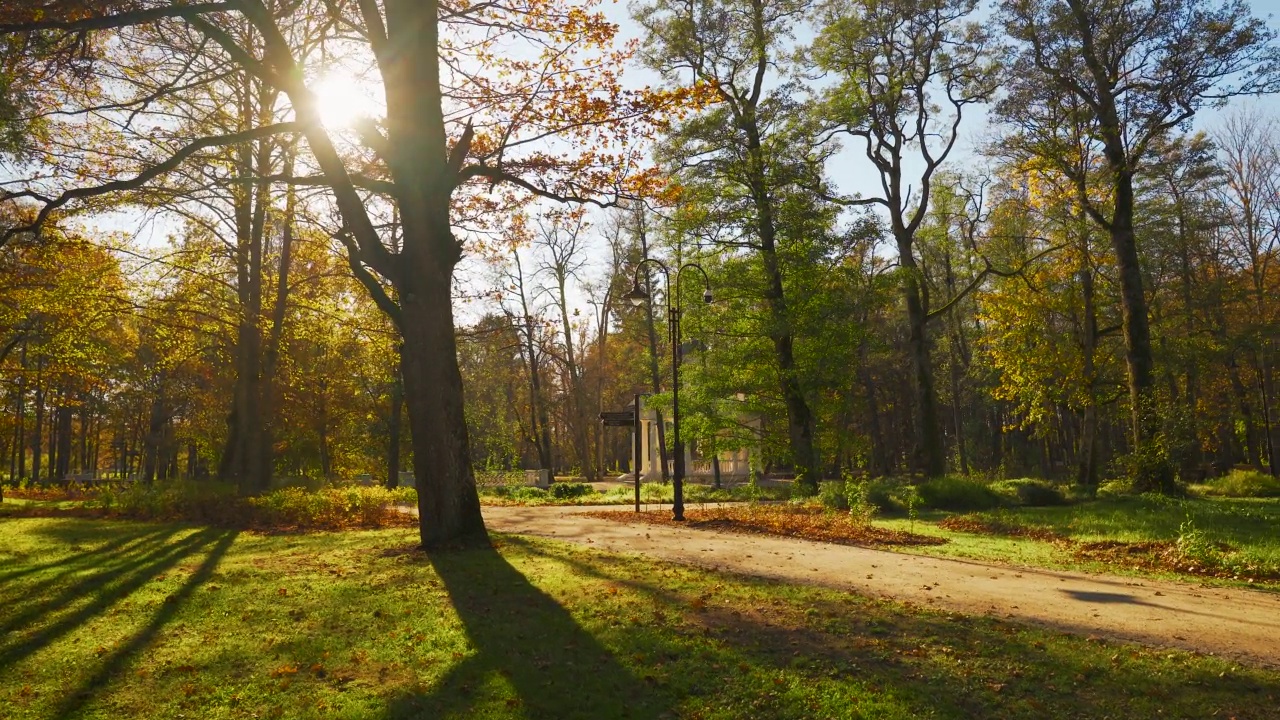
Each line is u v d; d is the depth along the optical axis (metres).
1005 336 32.97
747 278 27.88
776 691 6.05
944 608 8.46
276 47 11.60
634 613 8.14
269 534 15.02
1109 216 27.91
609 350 59.88
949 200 34.78
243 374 22.42
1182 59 22.91
